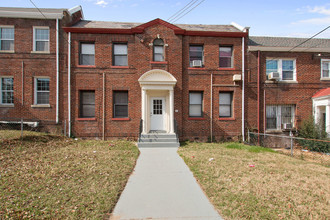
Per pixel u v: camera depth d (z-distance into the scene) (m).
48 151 7.91
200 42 11.87
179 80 11.50
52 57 11.35
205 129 11.77
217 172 5.91
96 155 7.61
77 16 13.32
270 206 3.99
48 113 11.31
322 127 10.89
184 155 8.02
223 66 12.17
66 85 11.31
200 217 3.69
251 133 11.41
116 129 11.41
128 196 4.52
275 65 12.42
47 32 11.52
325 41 13.70
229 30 12.78
